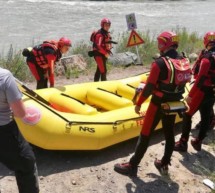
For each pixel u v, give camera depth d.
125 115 5.37
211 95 5.23
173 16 22.81
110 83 6.71
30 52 6.54
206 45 5.17
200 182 4.87
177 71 4.24
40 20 19.73
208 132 6.23
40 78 6.62
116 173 4.83
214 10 25.61
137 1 28.34
